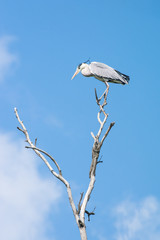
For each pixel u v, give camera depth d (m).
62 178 12.55
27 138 13.35
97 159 12.84
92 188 12.53
